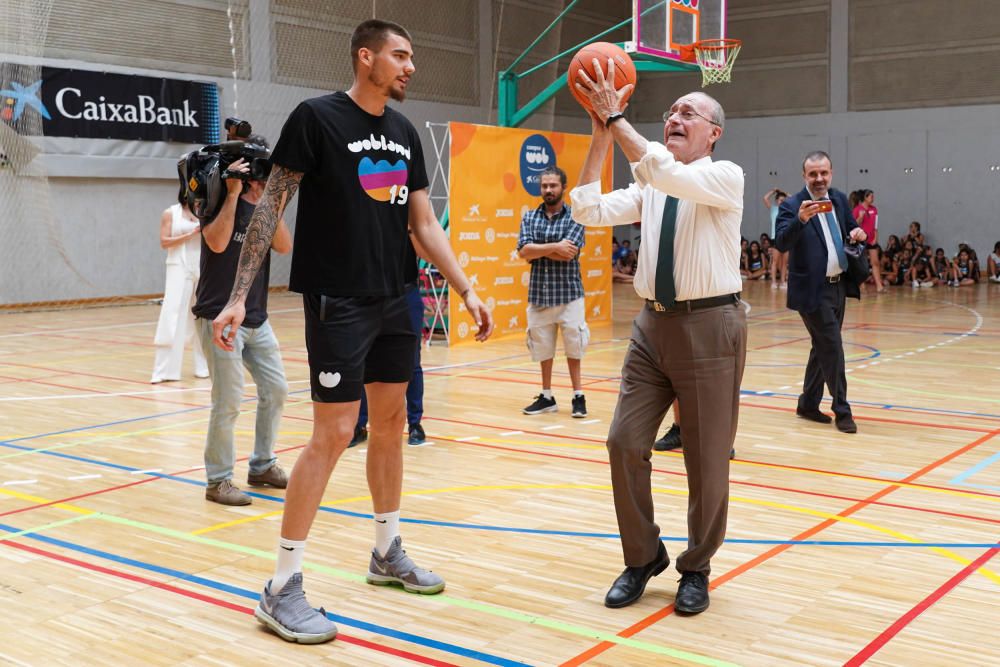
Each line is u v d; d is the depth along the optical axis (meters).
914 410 6.54
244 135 4.28
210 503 4.45
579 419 6.39
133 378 8.21
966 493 4.50
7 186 13.23
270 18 16.58
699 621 3.01
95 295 14.92
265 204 2.92
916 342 10.06
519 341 10.52
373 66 2.94
